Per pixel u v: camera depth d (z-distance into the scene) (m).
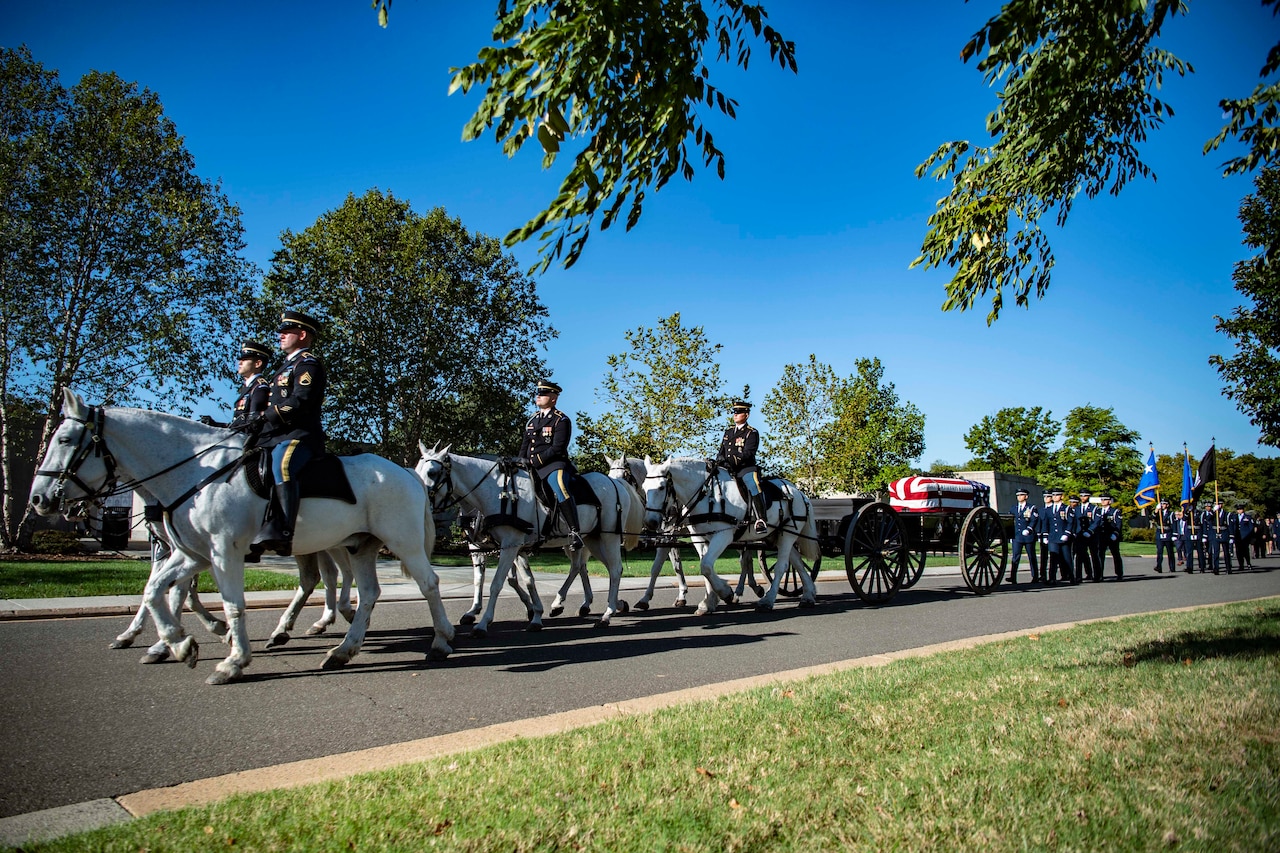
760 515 11.20
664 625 10.21
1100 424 61.25
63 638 8.15
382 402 28.62
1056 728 4.54
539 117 3.91
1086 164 6.15
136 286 21.69
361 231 29.14
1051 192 6.10
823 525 14.38
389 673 6.98
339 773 4.19
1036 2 4.59
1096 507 20.11
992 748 4.18
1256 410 20.00
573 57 3.95
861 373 56.00
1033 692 5.51
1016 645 7.90
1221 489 74.81
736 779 3.79
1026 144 5.60
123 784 4.15
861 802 3.49
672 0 4.39
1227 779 3.68
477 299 31.08
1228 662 6.41
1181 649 7.23
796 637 9.18
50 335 20.73
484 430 30.97
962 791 3.57
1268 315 18.59
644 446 29.12
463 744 4.73
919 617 11.21
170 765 4.48
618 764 4.02
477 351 31.03
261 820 3.30
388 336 29.25
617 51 4.13
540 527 9.61
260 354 8.16
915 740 4.40
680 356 29.42
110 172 21.69
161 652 7.16
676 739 4.46
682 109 4.41
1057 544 18.50
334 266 28.39
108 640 8.11
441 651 7.64
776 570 11.94
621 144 4.34
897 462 55.81
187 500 6.55
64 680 6.36
